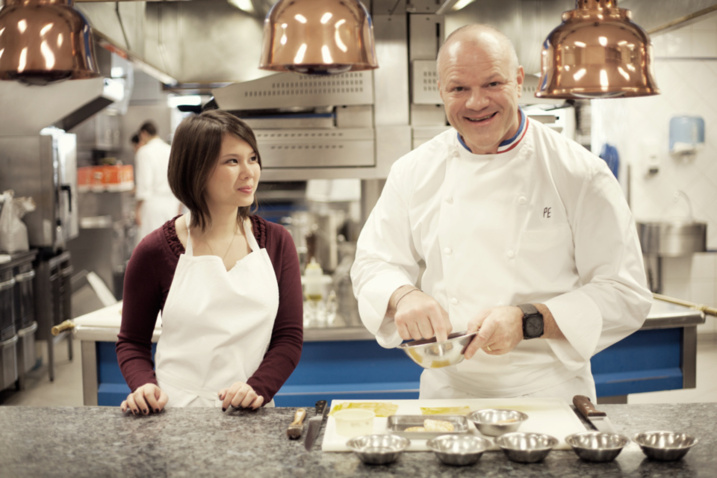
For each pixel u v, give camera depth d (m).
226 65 3.63
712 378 4.91
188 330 1.78
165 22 3.57
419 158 1.85
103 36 2.71
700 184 5.95
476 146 1.68
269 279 1.82
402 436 1.37
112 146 9.65
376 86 3.68
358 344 2.93
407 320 1.55
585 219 1.68
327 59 1.59
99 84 5.61
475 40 1.56
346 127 3.68
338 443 1.33
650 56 1.70
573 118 3.64
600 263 1.67
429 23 3.63
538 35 3.62
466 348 1.48
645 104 5.90
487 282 1.71
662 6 2.22
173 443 1.39
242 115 3.63
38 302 5.40
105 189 8.63
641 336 2.93
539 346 1.70
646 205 5.98
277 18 1.62
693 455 1.28
